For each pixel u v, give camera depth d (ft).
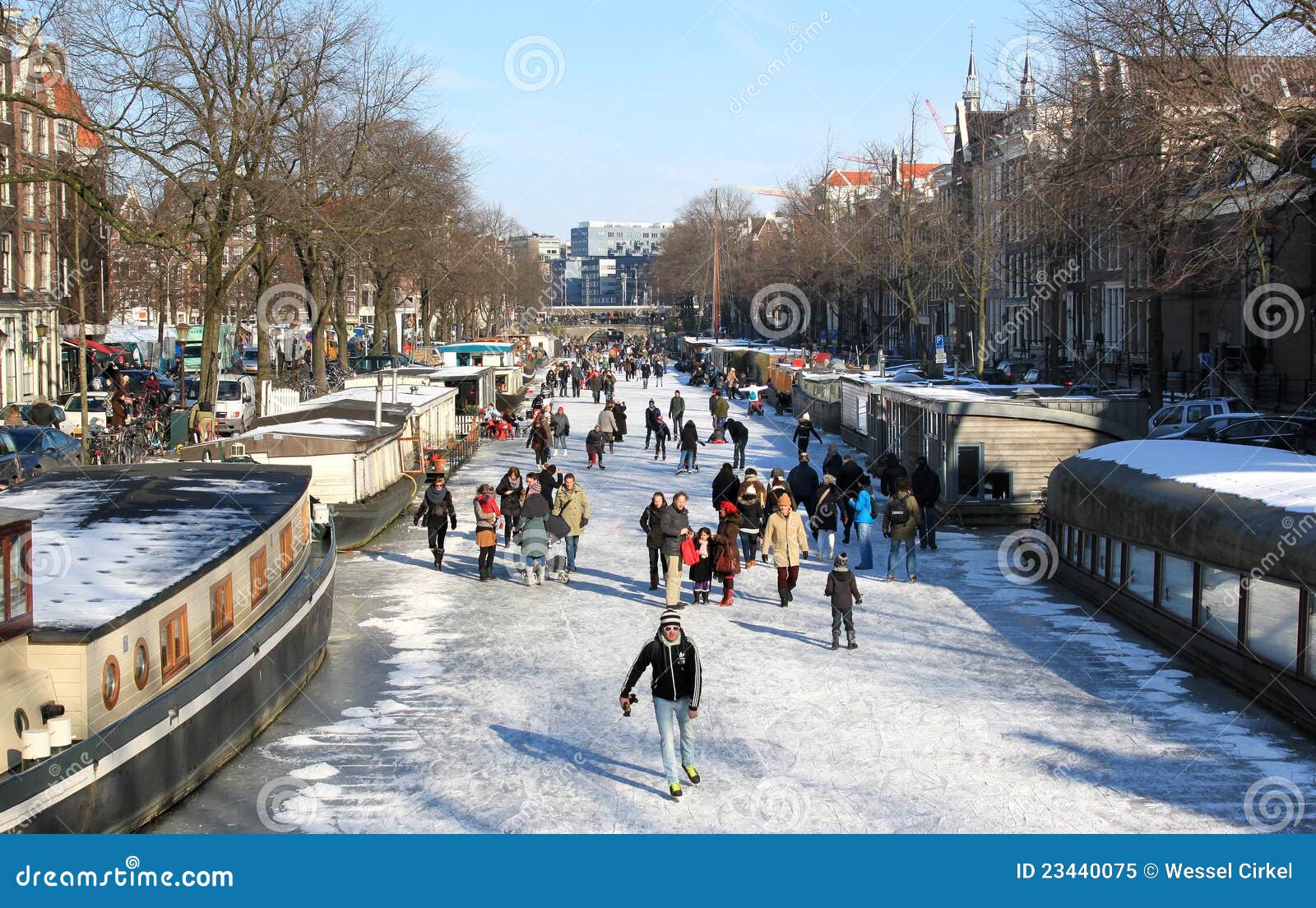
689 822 38.22
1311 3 84.94
